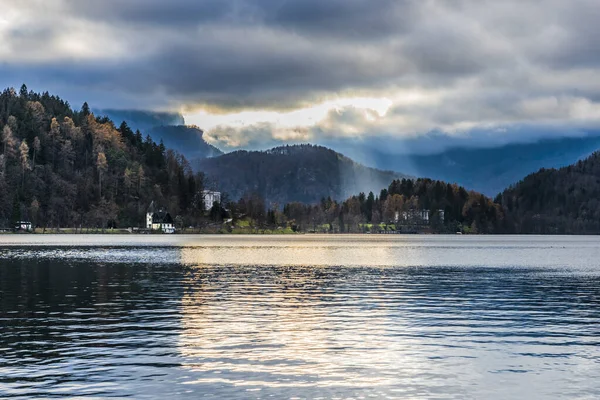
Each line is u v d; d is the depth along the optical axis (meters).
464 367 31.80
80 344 36.38
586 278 82.19
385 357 33.69
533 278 81.81
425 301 56.19
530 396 27.28
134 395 26.81
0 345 35.97
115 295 59.31
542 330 41.59
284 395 27.02
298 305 52.94
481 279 79.94
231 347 35.81
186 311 49.06
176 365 31.66
